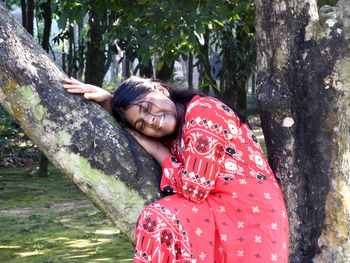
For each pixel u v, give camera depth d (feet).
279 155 7.33
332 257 7.09
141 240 6.26
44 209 23.99
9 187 29.01
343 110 7.09
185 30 13.50
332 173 7.13
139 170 6.80
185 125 6.66
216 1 13.48
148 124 6.95
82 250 17.26
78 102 6.84
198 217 6.42
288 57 7.10
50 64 6.94
